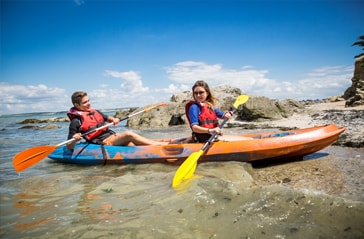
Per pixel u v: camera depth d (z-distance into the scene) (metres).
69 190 2.78
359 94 13.75
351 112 9.27
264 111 9.21
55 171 3.81
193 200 2.20
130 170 3.62
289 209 1.91
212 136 3.61
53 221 2.01
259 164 3.66
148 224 1.86
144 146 4.04
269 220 1.79
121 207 2.21
